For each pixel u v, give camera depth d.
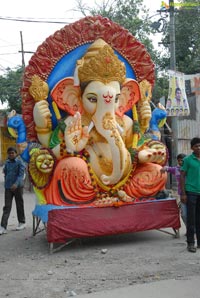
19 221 10.13
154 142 8.96
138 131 8.85
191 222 7.63
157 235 9.02
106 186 8.38
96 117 8.37
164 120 9.47
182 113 13.41
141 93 8.98
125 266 6.88
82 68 8.34
